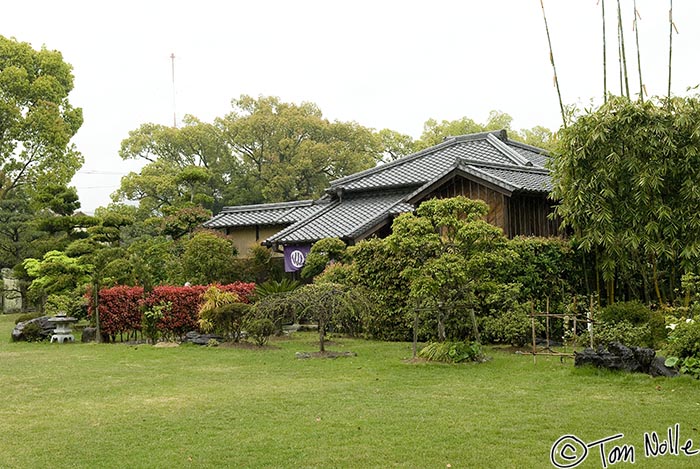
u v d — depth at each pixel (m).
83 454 5.54
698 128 10.95
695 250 11.12
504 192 14.59
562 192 12.14
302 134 39.88
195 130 39.28
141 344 13.59
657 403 6.88
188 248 17.92
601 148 11.55
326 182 38.25
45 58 32.84
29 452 5.63
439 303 10.84
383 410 6.81
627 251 12.02
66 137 31.86
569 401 7.04
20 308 28.73
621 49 12.92
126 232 30.47
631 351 8.51
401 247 10.23
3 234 25.86
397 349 11.70
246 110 41.66
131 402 7.60
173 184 34.94
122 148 39.25
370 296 12.57
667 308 10.93
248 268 18.67
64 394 8.20
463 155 19.91
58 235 26.38
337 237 17.33
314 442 5.69
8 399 7.95
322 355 10.91
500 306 11.62
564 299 12.26
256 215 23.61
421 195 16.02
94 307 14.70
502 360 10.01
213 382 8.79
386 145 41.12
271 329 12.49
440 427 6.08
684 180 11.22
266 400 7.44
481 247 10.04
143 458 5.38
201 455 5.41
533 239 12.47
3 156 31.45
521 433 5.84
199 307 13.92
